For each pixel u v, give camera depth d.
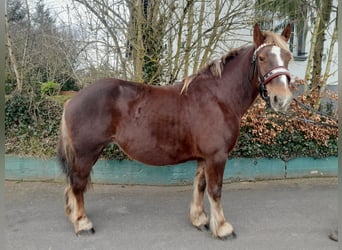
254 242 2.64
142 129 2.61
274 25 5.83
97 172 4.12
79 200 2.74
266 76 2.34
